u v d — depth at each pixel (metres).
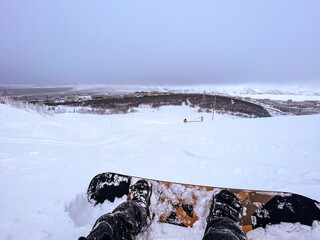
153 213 1.66
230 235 0.98
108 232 0.98
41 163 3.20
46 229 1.39
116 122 16.59
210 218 1.38
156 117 26.39
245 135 7.06
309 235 1.40
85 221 1.67
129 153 4.15
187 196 1.71
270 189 2.53
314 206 1.51
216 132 8.05
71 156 3.78
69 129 7.47
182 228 1.55
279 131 8.03
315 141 5.86
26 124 6.81
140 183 1.74
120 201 1.80
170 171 3.13
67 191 2.08
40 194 1.99
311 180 2.88
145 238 1.42
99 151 4.33
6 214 1.57
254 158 4.11
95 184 1.93
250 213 1.55
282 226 1.48
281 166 3.57
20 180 2.39
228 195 1.54
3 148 3.97
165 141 5.56
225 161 3.82
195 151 4.63
